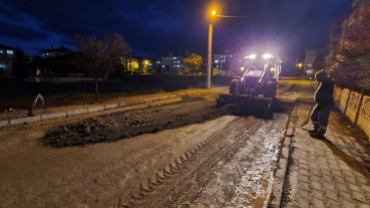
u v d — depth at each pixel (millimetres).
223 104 8945
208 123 6352
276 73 9344
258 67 8742
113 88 16141
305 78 34156
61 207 2426
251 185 2975
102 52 8609
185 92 13945
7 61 49750
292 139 4773
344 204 2498
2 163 3510
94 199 2592
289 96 12336
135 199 2604
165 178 3133
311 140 4715
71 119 6551
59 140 4629
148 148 4312
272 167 3543
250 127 5973
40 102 8602
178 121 6516
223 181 3061
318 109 5062
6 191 2711
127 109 8383
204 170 3395
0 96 10297
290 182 2963
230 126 6051
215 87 18203
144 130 5508
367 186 2896
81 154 3953
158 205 2486
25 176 3111
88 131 5285
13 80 25234
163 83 22859
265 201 2607
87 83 20906
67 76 24781
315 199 2586
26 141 4559
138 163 3619
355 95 6270
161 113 7699
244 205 2518
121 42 8828
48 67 28375
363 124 5297
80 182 2977
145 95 12047
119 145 4449
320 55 33156
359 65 6172
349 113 6641
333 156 3850
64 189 2797
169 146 4438
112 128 5621
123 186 2896
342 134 5168
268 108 7566
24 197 2598
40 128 5508
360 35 6660
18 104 8039
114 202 2539
